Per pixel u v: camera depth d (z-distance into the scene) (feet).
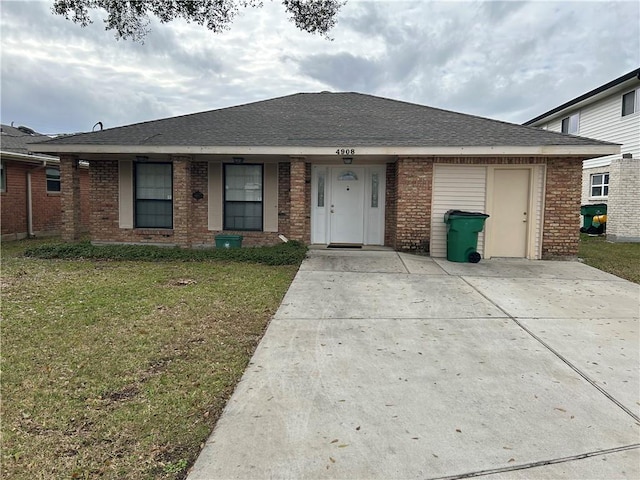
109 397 11.14
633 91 52.13
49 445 9.00
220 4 30.60
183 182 36.06
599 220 53.42
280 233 39.06
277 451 8.96
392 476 8.27
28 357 13.53
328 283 24.36
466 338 15.94
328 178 38.70
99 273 26.71
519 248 33.81
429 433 9.77
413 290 23.07
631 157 51.31
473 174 33.58
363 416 10.46
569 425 10.14
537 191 33.14
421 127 36.19
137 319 17.43
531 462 8.75
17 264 29.71
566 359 14.06
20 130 68.69
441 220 34.01
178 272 27.12
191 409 10.59
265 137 34.40
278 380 12.31
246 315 18.28
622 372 13.10
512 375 12.85
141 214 39.96
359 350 14.66
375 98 45.57
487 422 10.27
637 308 20.04
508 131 34.53
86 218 59.77
